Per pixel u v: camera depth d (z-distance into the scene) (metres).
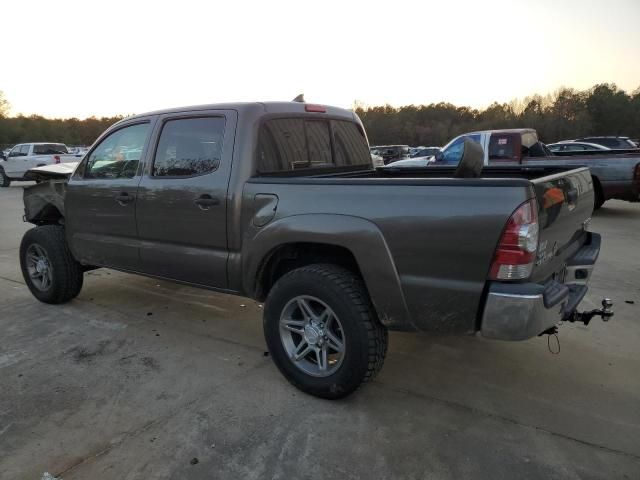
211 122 3.36
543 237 2.51
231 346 3.83
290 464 2.44
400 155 28.58
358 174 4.15
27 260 4.81
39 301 4.91
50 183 4.54
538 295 2.30
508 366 3.46
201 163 3.39
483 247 2.37
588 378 3.28
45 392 3.13
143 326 4.24
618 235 7.91
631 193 9.26
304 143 3.70
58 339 3.97
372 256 2.64
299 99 3.92
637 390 3.12
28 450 2.55
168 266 3.67
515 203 2.30
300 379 3.05
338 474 2.37
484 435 2.67
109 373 3.39
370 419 2.82
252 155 3.21
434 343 3.85
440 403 2.99
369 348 2.77
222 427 2.74
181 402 3.01
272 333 3.12
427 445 2.58
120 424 2.78
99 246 4.14
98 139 4.18
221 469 2.41
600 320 4.24
